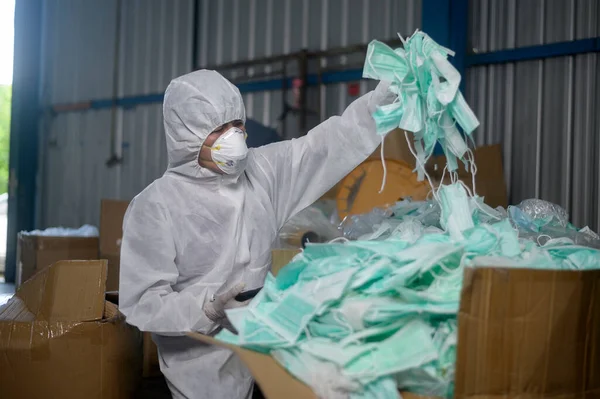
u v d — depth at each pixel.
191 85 1.75
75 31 6.09
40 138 6.33
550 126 3.66
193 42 5.25
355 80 4.38
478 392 1.04
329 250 1.31
